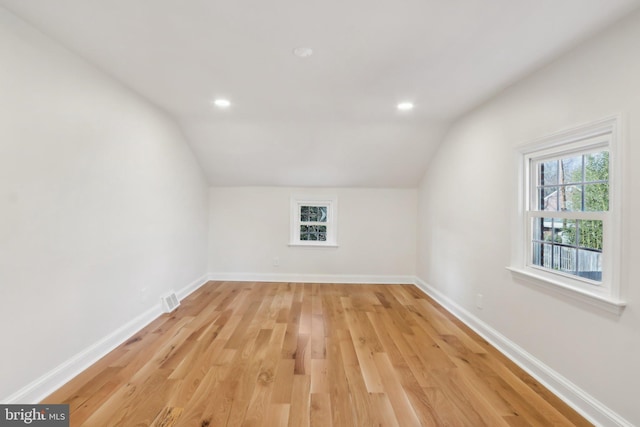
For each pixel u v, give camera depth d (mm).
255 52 2203
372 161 4668
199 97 3109
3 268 1753
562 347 2104
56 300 2107
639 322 1627
